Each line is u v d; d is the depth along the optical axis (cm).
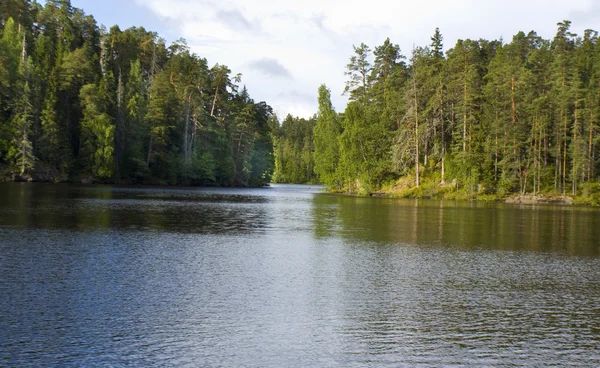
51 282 1524
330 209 4947
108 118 8962
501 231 3188
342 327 1211
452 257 2178
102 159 8706
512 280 1744
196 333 1140
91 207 4012
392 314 1321
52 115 8388
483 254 2272
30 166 8050
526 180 7381
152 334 1124
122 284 1530
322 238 2691
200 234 2697
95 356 997
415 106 8206
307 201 6425
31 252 1973
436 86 8125
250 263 1928
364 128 8619
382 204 6000
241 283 1602
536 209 5488
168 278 1630
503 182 7281
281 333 1159
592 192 6900
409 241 2641
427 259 2112
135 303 1341
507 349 1097
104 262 1839
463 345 1115
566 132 7512
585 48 9762
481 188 7456
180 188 9156
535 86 8044
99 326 1160
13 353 997
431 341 1134
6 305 1288
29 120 8225
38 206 3894
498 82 7712
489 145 7469
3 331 1111
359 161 8675
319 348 1077
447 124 8550
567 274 1853
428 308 1383
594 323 1280
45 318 1201
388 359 1029
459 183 7681
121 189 7456
